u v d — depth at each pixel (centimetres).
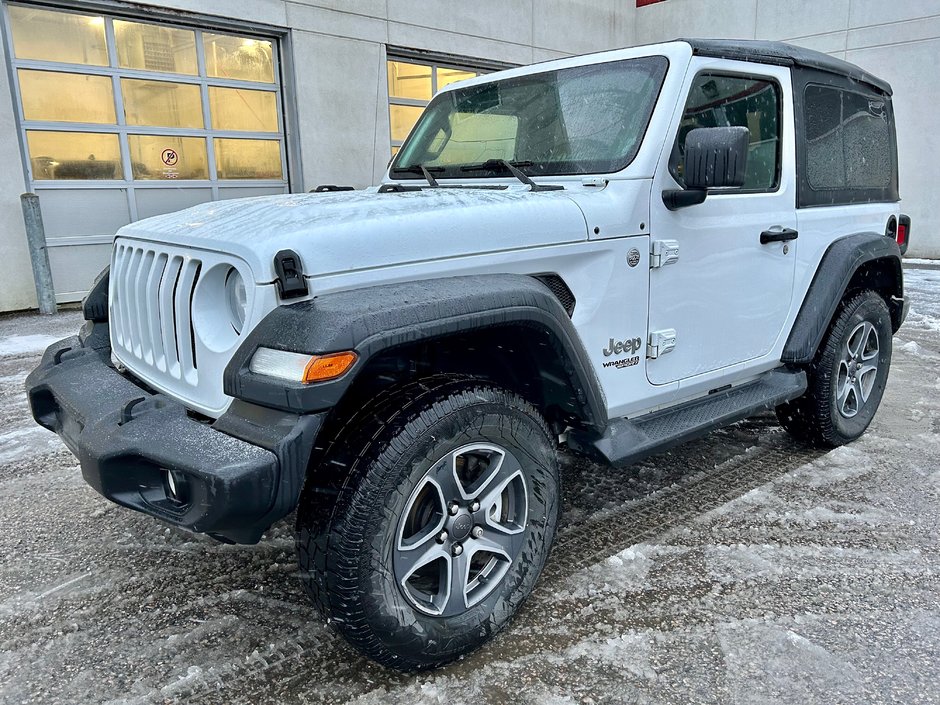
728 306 313
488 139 330
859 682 211
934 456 391
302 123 1013
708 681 212
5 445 411
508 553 230
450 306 197
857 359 401
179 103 917
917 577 269
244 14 927
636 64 291
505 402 219
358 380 217
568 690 209
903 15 1199
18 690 211
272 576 274
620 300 265
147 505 194
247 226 210
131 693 210
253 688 212
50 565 282
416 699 206
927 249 1248
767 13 1344
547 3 1305
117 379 245
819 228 362
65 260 856
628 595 257
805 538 299
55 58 812
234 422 189
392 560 198
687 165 250
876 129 418
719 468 376
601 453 261
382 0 1065
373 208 222
